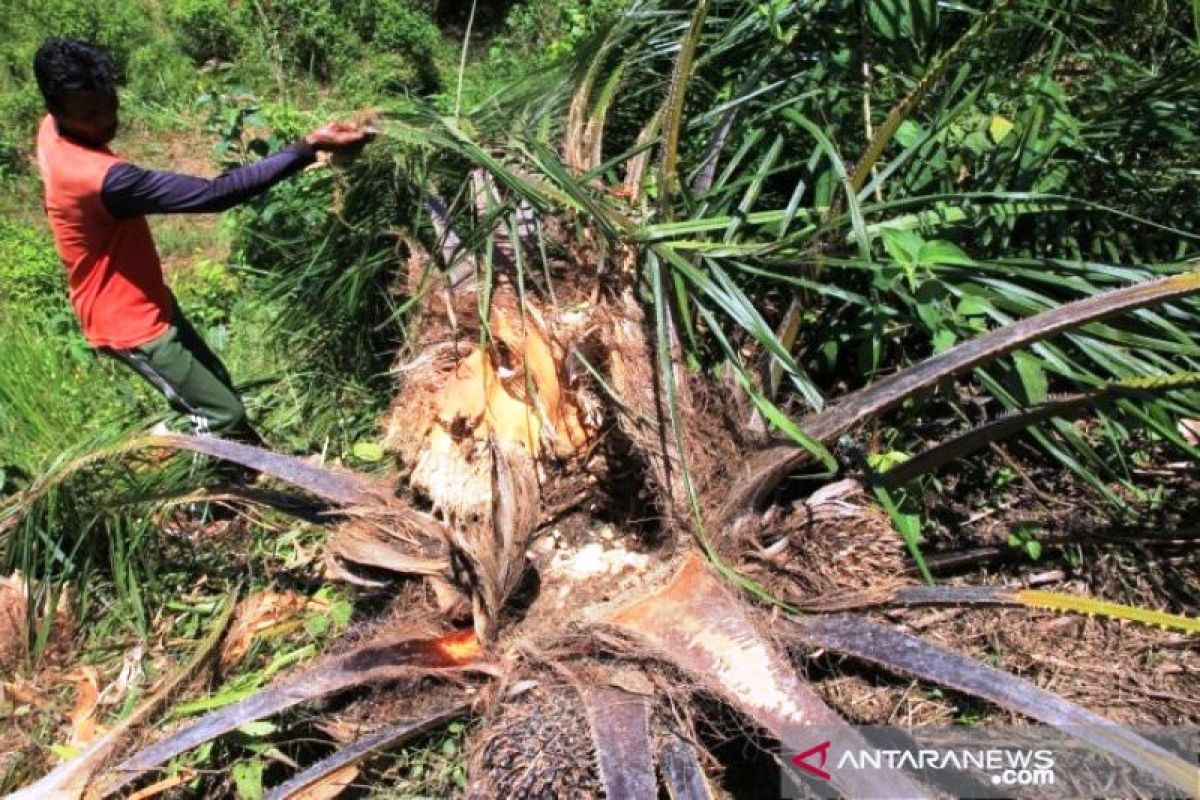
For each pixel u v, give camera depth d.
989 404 3.02
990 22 2.39
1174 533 2.68
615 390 2.79
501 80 5.90
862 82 3.08
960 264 2.64
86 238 3.17
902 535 2.68
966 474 3.00
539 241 2.88
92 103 2.98
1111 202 3.04
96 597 3.40
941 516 2.92
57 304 5.32
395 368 2.98
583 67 3.16
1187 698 2.46
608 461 2.98
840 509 2.68
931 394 2.79
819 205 2.85
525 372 2.75
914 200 2.61
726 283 2.56
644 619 2.49
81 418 4.27
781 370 2.81
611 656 2.49
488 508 2.69
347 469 3.47
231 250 5.38
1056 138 2.89
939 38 3.20
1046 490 2.96
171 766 2.74
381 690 2.68
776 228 2.98
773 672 2.24
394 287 3.48
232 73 8.51
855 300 2.62
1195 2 2.79
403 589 2.87
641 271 2.81
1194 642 2.58
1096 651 2.59
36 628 3.25
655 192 3.11
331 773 2.46
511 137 3.04
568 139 3.10
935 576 2.81
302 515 3.04
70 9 8.59
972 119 3.11
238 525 3.52
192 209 3.06
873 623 2.34
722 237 2.97
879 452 2.98
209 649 2.90
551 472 2.94
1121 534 2.72
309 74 8.57
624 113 3.57
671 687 2.36
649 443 2.74
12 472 3.89
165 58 8.49
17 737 3.01
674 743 2.31
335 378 3.83
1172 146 3.08
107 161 3.03
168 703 2.84
